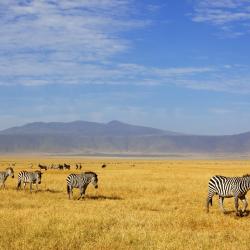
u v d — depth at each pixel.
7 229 15.24
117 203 23.91
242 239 15.05
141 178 44.88
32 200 24.98
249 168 75.81
